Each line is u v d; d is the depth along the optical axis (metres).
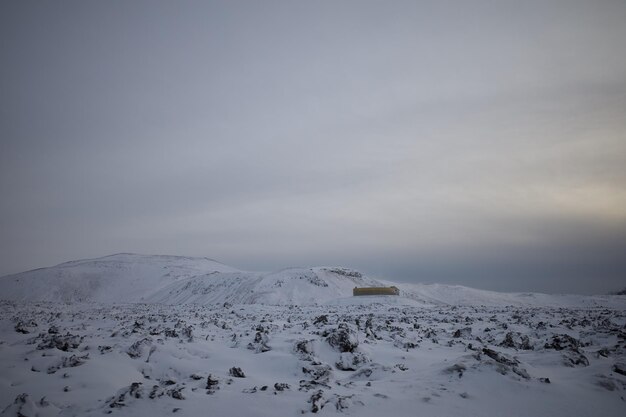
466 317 33.88
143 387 8.99
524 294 134.00
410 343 17.55
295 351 15.16
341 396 8.27
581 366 12.11
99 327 24.80
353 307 57.84
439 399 8.29
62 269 167.62
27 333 21.48
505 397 8.44
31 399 8.96
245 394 8.88
